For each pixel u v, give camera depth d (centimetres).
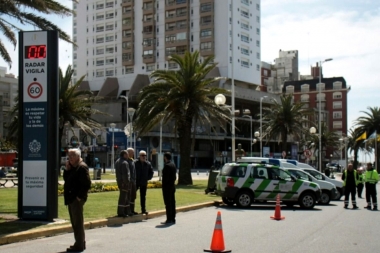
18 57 1316
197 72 3219
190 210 1873
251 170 2039
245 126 9338
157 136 7319
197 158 8431
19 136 1300
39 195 1283
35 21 1712
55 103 1301
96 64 9950
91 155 6856
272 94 9325
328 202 2316
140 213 1533
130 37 9488
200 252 956
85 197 956
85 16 10144
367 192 2044
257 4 9425
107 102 8231
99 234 1191
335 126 11975
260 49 9475
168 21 9125
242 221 1520
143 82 8512
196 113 3228
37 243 1043
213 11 8738
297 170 2328
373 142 8562
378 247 1060
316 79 12400
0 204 1675
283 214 1784
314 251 995
